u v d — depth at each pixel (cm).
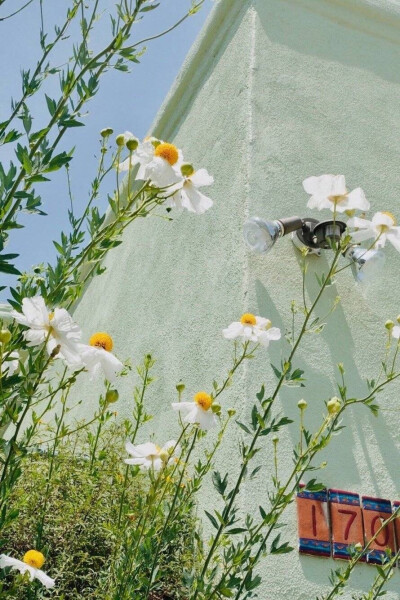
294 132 359
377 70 420
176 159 144
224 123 386
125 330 472
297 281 309
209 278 345
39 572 138
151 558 165
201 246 372
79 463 261
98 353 138
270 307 295
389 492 270
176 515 189
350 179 361
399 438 288
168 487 192
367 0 438
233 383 278
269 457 256
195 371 325
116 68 141
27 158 118
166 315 395
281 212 325
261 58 379
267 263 308
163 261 436
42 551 147
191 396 320
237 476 252
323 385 286
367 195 360
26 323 116
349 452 274
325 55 404
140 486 240
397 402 299
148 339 412
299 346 291
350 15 434
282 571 235
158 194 145
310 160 352
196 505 266
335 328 306
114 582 187
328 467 266
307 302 305
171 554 238
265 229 295
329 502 255
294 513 250
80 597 200
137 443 370
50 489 222
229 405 275
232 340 294
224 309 312
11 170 116
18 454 117
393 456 282
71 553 218
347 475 267
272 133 352
